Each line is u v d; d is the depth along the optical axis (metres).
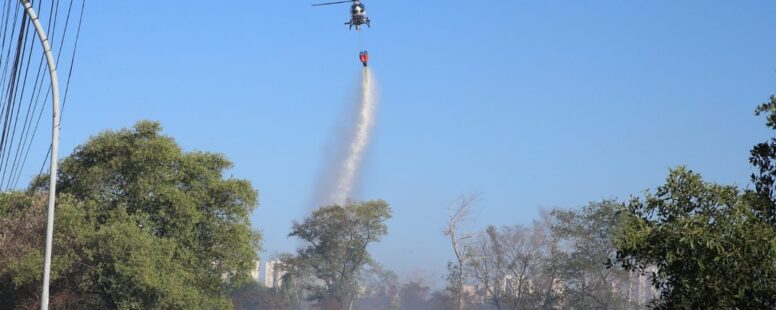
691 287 15.05
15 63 25.22
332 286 98.00
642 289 74.75
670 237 15.08
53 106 30.48
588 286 73.88
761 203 15.23
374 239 98.31
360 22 47.31
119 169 56.59
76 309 55.09
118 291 51.22
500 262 78.19
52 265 51.16
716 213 15.30
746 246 14.38
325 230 97.81
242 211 58.53
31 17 24.20
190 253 56.16
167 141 57.50
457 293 80.25
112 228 51.66
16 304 55.06
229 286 60.62
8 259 52.50
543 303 76.50
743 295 14.48
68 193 55.59
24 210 53.97
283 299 101.50
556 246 75.69
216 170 59.88
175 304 52.69
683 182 15.72
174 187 56.84
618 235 16.25
